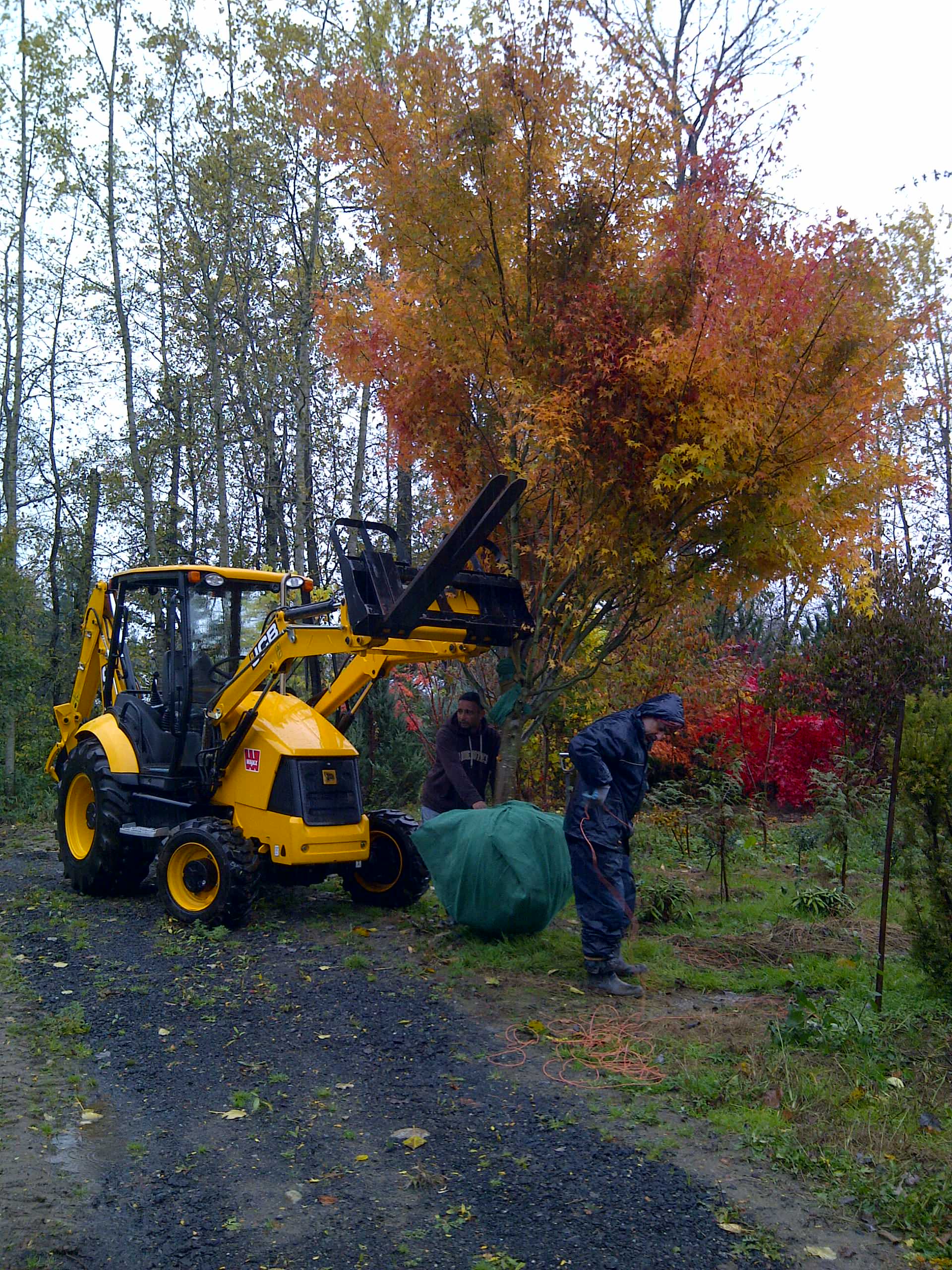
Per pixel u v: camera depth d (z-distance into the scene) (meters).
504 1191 3.87
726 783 9.03
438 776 8.04
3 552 15.97
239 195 20.03
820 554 7.57
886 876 5.58
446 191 7.71
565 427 7.07
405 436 8.52
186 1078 4.96
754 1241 3.51
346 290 9.12
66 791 9.28
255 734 7.96
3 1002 5.98
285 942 7.26
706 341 6.83
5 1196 3.75
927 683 12.40
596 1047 5.28
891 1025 5.36
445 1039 5.44
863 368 7.11
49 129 21.12
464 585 7.40
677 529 7.55
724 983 6.28
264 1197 3.84
